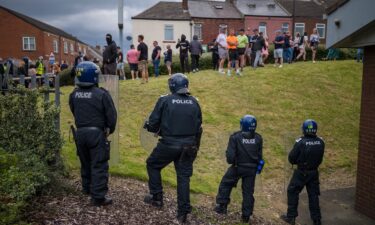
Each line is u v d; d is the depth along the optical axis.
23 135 4.47
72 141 7.17
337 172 9.14
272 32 38.88
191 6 38.28
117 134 6.76
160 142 4.62
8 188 3.54
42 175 4.10
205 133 9.69
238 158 5.51
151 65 18.55
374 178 6.55
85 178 4.79
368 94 6.71
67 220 3.99
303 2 41.94
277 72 15.04
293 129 10.78
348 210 6.99
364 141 6.81
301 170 5.97
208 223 4.96
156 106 4.55
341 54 20.28
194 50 15.78
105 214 4.33
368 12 5.98
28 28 40.88
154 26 36.25
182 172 4.58
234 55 14.32
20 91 4.76
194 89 12.66
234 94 12.46
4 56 40.78
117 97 6.71
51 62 25.42
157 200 4.88
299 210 6.91
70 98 4.57
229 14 38.16
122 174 6.27
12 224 3.46
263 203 6.98
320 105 12.55
